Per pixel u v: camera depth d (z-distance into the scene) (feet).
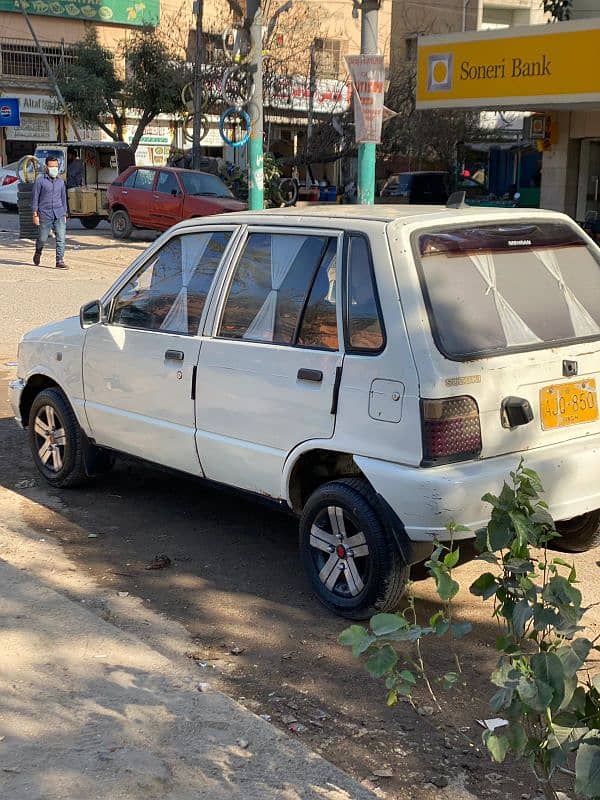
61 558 17.71
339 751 11.88
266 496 16.63
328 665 14.07
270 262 16.71
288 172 110.73
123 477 22.79
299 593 16.47
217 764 11.45
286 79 111.34
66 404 21.02
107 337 19.53
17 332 39.88
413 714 12.81
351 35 134.00
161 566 17.42
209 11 128.26
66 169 103.24
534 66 50.16
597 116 57.16
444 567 9.42
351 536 15.15
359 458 14.71
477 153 108.37
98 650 14.19
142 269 19.33
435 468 13.99
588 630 15.02
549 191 60.80
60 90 116.57
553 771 9.66
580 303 16.30
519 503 9.54
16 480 22.38
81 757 11.53
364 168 35.47
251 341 16.61
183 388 17.76
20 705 12.65
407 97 108.58
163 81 110.42
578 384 15.60
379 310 14.57
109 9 128.47
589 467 15.30
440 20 134.82
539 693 8.26
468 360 14.24
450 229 15.37
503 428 14.56
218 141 129.80
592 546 17.80
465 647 14.74
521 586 9.02
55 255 67.92
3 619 15.05
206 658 14.14
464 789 11.19
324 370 15.20
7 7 122.93
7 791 10.86
